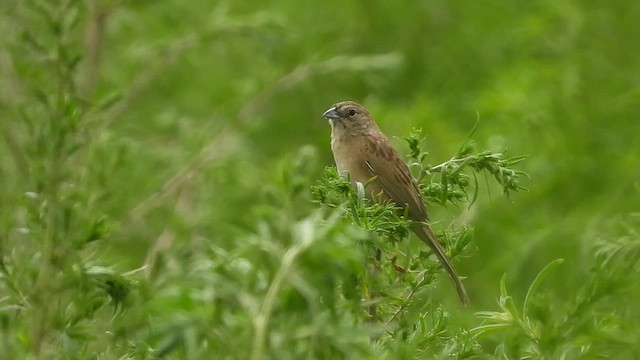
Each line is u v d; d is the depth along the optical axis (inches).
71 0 296.0
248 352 199.5
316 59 732.0
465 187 312.0
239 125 666.8
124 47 687.7
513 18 775.1
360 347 205.0
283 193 376.2
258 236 215.8
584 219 591.5
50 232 246.5
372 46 804.6
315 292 204.8
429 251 288.8
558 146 660.7
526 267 593.3
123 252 546.0
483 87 743.1
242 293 202.5
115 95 307.9
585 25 741.3
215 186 622.8
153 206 564.1
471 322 418.9
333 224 209.5
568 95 684.1
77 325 245.1
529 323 277.4
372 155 463.2
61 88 282.7
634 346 270.1
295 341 203.5
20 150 386.6
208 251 277.4
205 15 704.4
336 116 472.1
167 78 730.8
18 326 245.3
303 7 780.6
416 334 267.3
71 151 257.4
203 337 200.2
